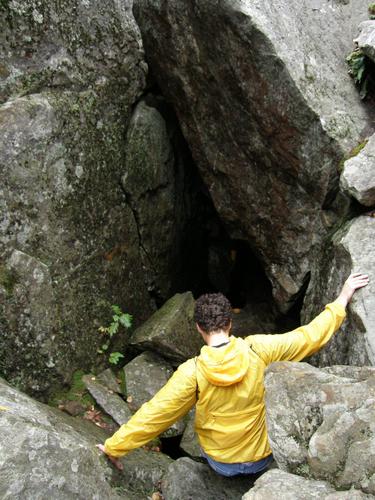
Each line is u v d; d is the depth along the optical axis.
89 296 4.43
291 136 4.11
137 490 3.39
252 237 4.85
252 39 3.93
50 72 4.03
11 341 3.82
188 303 4.94
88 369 4.37
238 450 2.83
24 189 3.85
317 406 2.35
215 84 4.38
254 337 2.84
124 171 4.82
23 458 2.47
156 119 5.12
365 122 4.05
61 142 4.07
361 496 2.04
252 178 4.58
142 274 5.19
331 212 4.14
